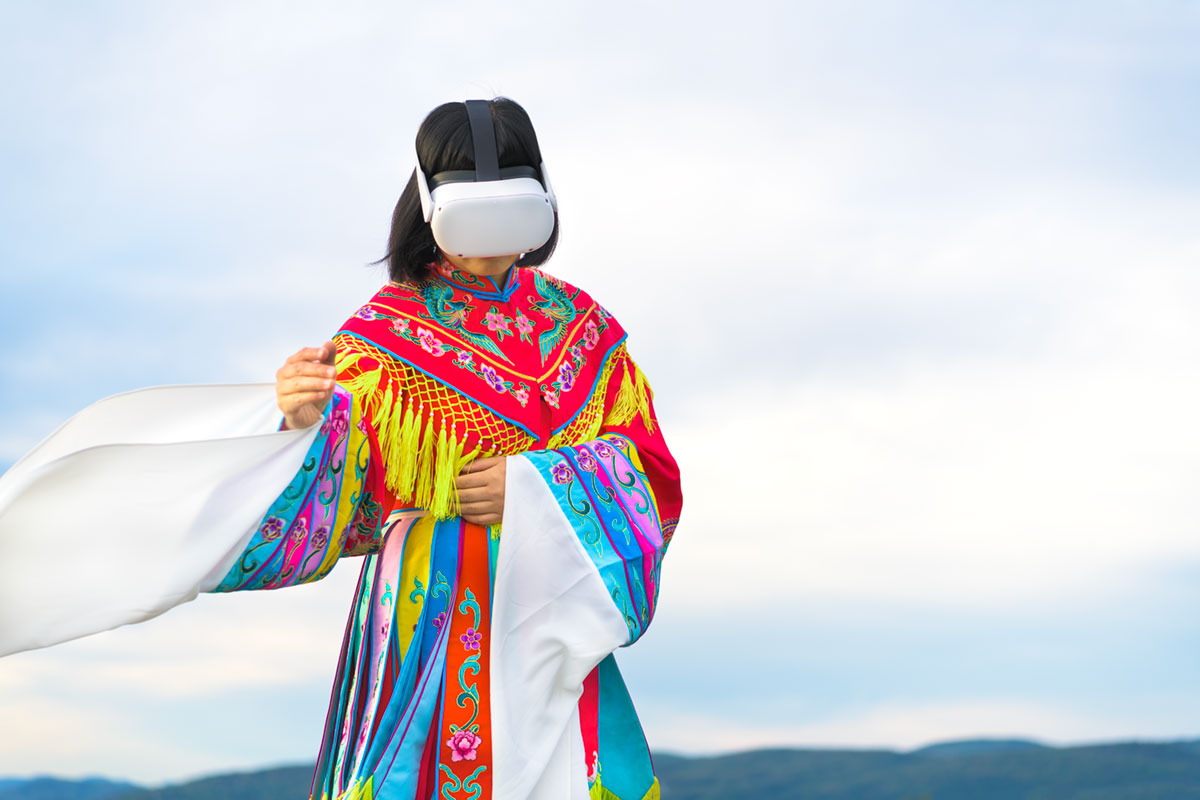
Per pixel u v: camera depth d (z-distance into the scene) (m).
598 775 2.66
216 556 2.37
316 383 2.36
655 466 2.83
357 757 2.54
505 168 2.58
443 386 2.63
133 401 2.41
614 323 2.92
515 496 2.58
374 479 2.58
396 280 2.74
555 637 2.58
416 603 2.59
